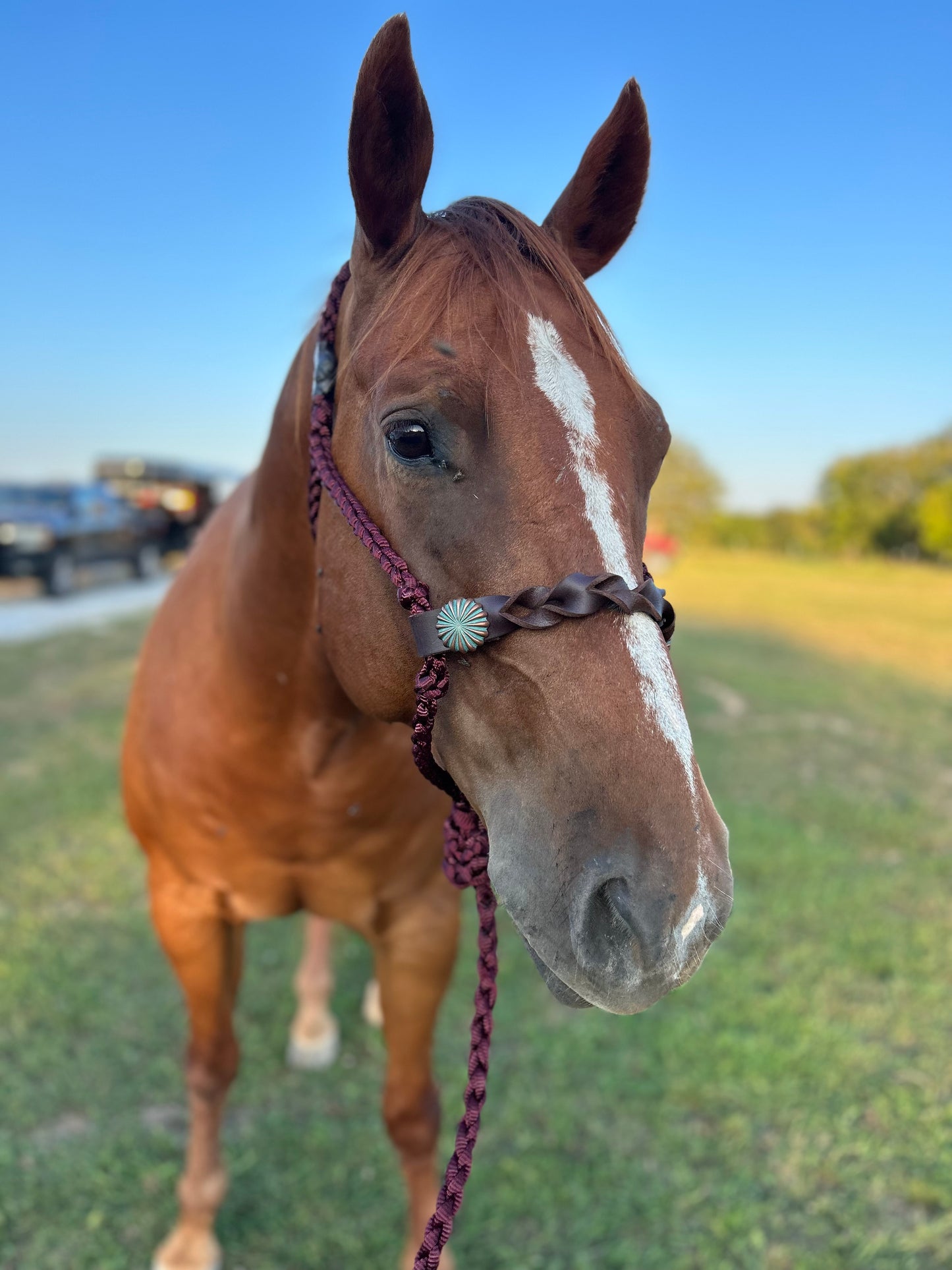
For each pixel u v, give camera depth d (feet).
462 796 4.00
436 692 3.51
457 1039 8.97
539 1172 7.25
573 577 3.22
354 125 3.56
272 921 11.40
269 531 4.74
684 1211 6.93
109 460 50.26
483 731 3.46
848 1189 7.16
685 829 3.03
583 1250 6.57
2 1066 8.21
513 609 3.27
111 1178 7.02
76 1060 8.34
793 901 11.91
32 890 11.36
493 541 3.36
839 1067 8.49
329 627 4.19
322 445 4.12
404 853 5.54
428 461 3.45
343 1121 7.84
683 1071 8.43
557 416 3.38
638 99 4.32
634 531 3.47
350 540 3.91
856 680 27.45
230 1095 8.10
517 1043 8.91
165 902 5.90
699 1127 7.80
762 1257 6.56
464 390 3.35
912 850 13.98
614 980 2.98
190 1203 6.32
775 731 20.62
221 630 5.27
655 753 3.08
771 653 31.78
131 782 5.94
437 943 5.77
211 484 52.49
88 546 41.37
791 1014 9.22
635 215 4.57
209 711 5.23
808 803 15.80
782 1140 7.65
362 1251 6.53
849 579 76.54
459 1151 3.59
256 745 5.07
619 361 3.67
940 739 20.66
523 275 3.59
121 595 42.50
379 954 5.89
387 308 3.65
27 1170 7.10
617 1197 7.01
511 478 3.34
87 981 9.49
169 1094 8.03
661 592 3.44
